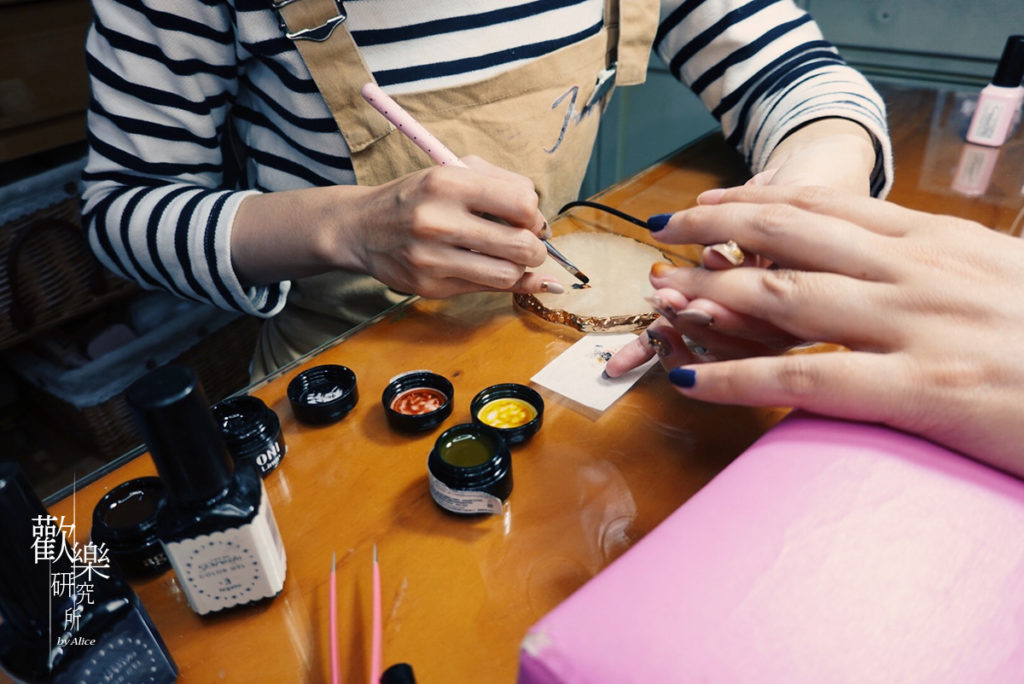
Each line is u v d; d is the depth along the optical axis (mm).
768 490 292
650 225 461
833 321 354
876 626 240
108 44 617
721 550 266
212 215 621
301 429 483
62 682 291
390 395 491
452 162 579
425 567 374
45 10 1072
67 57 1107
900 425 327
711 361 466
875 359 333
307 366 546
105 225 658
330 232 576
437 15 643
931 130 961
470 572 370
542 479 428
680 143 1617
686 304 422
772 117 766
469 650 329
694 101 1539
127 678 310
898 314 339
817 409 344
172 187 673
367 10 619
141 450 463
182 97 652
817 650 233
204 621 355
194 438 296
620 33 808
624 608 248
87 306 1259
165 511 321
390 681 279
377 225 551
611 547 380
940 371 317
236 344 1465
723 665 229
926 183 798
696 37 839
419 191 530
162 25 605
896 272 345
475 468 388
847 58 1317
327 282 765
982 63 1172
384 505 417
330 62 619
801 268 382
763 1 820
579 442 455
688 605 246
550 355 546
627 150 1704
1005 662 236
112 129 656
